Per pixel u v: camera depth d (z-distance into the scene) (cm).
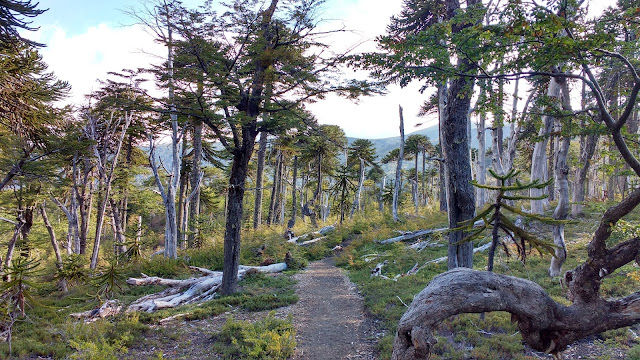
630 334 739
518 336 749
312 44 1134
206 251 1791
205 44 1054
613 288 901
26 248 1842
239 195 1234
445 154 988
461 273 418
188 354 770
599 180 3356
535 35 549
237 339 828
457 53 646
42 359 723
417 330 387
